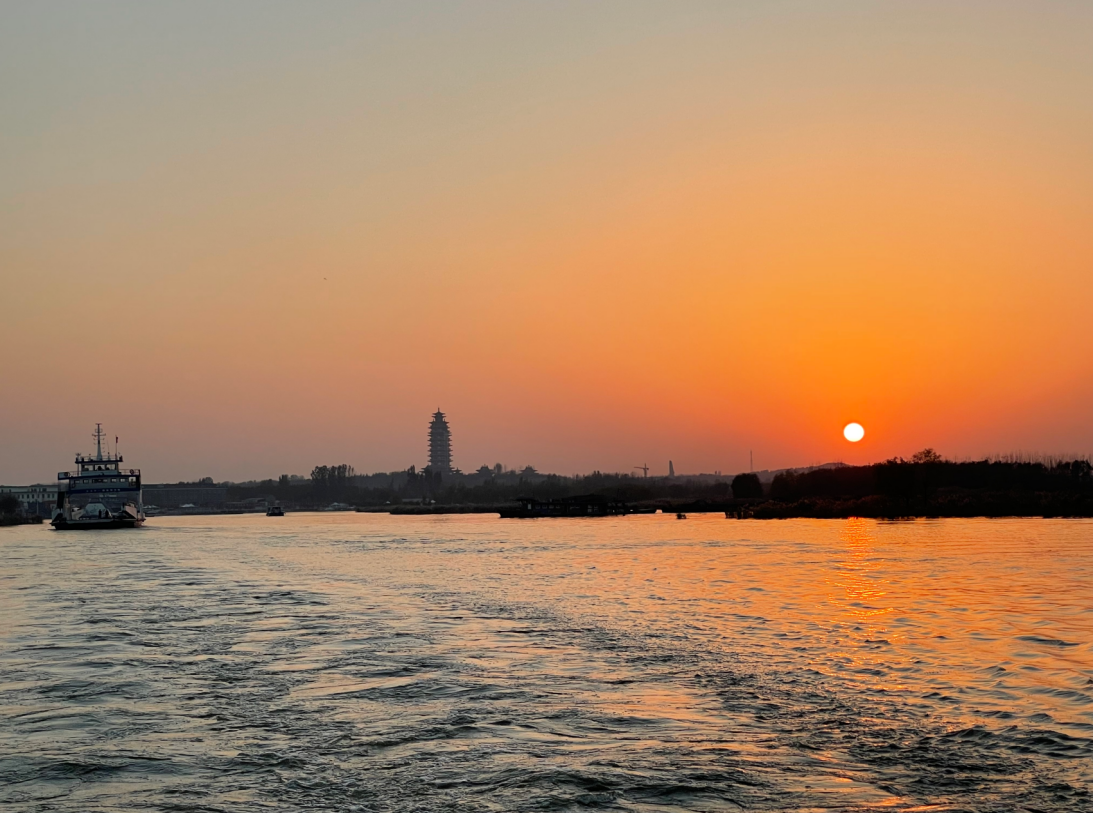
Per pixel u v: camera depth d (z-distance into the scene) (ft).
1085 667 85.76
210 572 226.38
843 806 48.39
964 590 155.22
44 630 120.78
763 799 49.60
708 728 64.18
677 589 164.76
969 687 76.89
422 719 67.67
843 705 70.64
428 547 334.85
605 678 81.82
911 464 604.90
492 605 142.92
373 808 48.96
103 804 50.21
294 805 49.62
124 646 105.50
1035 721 65.26
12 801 50.90
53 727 67.05
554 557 263.08
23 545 397.19
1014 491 613.11
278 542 402.52
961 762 55.77
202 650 101.65
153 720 68.69
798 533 375.04
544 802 49.44
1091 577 175.42
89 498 593.83
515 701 73.00
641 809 48.44
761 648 97.76
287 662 92.84
